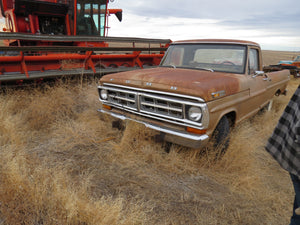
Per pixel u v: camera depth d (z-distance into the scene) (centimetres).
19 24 819
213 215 239
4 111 419
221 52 409
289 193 293
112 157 331
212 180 302
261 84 444
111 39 653
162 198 257
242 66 395
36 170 270
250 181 295
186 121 291
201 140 284
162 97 304
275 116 556
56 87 562
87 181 260
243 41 416
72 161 315
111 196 240
